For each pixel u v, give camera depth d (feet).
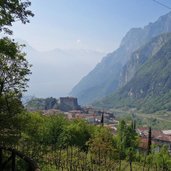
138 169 196.03
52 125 225.35
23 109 89.45
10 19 68.69
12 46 73.82
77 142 240.53
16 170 84.48
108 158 175.42
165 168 265.75
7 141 83.15
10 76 84.58
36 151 104.53
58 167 127.54
